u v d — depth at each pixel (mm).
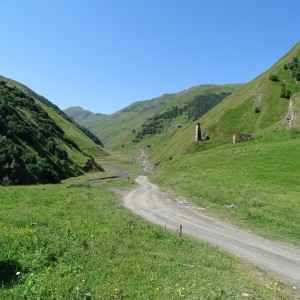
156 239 23203
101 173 119312
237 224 32688
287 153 71125
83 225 23922
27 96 149250
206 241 25750
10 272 13070
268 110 163625
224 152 85812
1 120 88062
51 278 12828
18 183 74688
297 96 105750
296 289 16203
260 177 56469
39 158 88062
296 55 194750
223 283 14773
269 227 30703
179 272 15367
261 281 16438
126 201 48469
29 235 17500
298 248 24438
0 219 23281
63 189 55594
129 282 13352
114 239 20562
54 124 146375
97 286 12555
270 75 182875
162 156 192000
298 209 35938
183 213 38875
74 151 132125
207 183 57438
